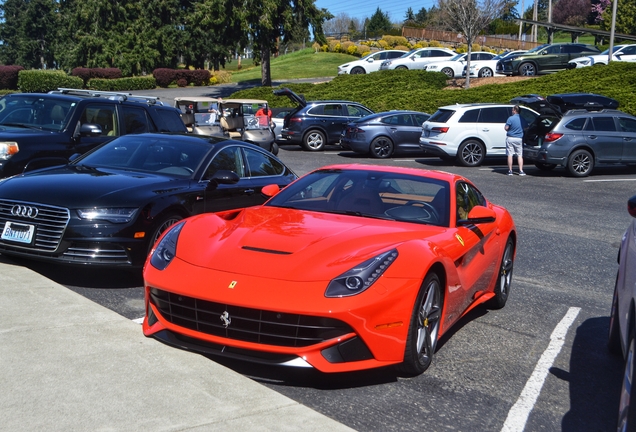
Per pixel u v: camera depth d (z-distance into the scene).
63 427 2.99
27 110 9.20
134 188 6.09
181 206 6.27
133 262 5.80
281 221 4.59
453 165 19.08
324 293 3.66
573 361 4.63
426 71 33.28
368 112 23.56
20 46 86.31
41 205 5.73
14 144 8.16
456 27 32.50
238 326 3.74
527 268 7.65
